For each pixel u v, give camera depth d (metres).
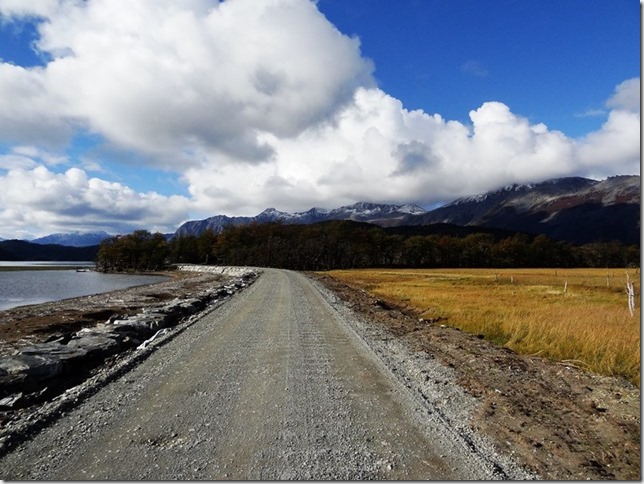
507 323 13.45
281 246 102.62
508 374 7.04
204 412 5.29
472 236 122.88
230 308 17.55
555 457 4.05
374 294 30.52
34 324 17.77
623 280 45.47
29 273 88.62
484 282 45.19
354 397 5.84
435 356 8.45
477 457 4.00
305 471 3.74
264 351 8.88
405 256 116.75
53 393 7.16
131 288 43.19
